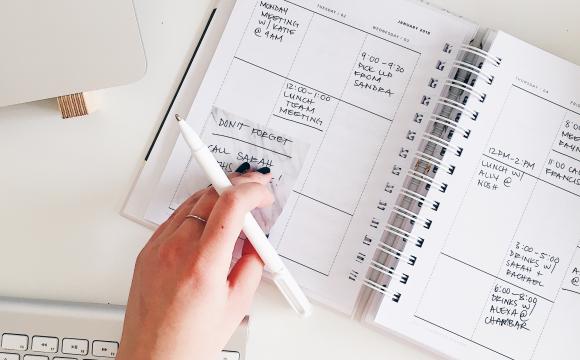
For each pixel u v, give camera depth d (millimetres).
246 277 549
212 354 535
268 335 594
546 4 600
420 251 576
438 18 588
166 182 593
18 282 595
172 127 596
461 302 581
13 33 523
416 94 588
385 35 590
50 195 598
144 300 528
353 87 591
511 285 583
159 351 522
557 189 584
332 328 594
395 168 587
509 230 582
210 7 601
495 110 579
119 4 523
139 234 598
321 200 589
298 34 594
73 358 581
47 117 598
